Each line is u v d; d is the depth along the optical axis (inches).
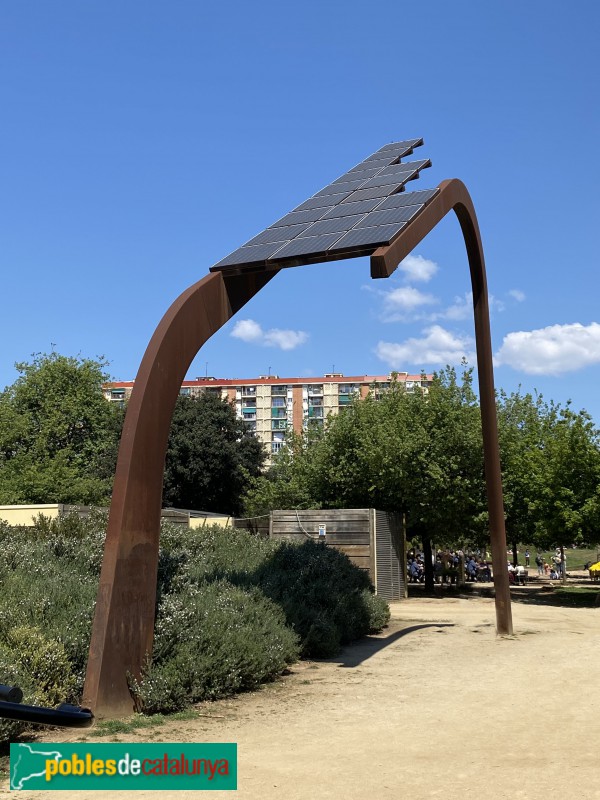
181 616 354.0
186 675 327.0
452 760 238.8
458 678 388.5
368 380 5300.2
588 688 355.6
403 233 375.2
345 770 229.0
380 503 1018.7
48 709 79.8
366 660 450.0
